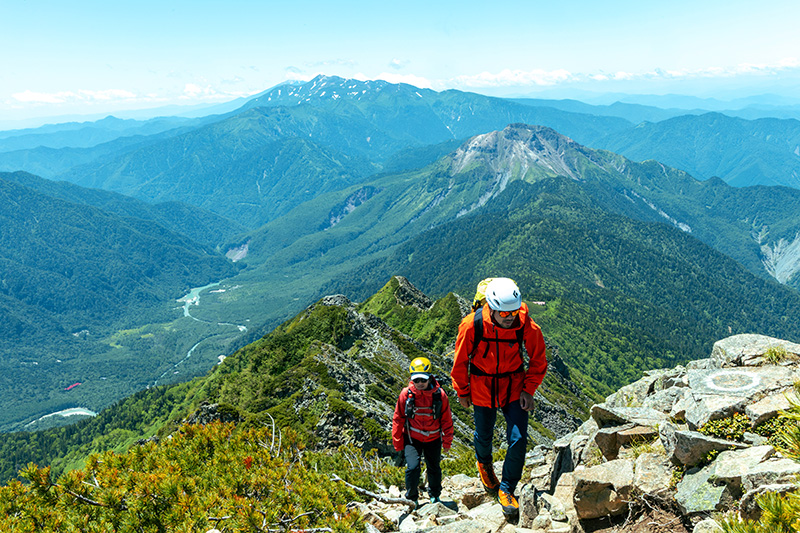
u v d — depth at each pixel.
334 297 110.00
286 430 10.69
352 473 10.95
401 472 11.45
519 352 6.95
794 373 6.31
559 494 7.44
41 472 7.79
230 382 82.75
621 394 11.98
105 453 8.90
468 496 8.98
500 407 7.32
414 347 99.38
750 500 4.41
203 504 7.15
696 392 6.68
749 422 5.75
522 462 7.10
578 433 9.09
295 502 7.41
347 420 44.00
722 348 8.12
